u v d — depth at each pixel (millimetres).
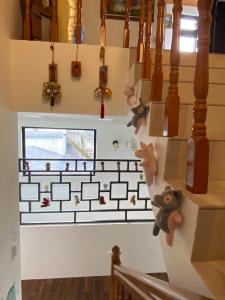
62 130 4609
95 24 2918
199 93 834
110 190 3695
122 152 4762
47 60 1608
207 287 666
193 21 3479
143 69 1543
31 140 4535
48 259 3260
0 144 1393
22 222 3393
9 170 1599
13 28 1675
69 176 4242
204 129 848
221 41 3141
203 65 820
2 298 1455
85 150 4707
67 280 3330
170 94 1155
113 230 3352
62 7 1972
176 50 1145
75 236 3281
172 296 649
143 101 1466
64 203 4078
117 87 1692
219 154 1087
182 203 845
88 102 1675
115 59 1671
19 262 1897
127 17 1899
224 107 1383
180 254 854
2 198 1445
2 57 1405
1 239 1429
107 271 3396
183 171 1043
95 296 3070
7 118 1530
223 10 3109
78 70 1619
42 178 4320
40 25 1893
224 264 768
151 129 1272
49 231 3227
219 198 812
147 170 1158
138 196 3684
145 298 826
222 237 774
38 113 1704
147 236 3414
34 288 3168
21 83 1605
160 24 1380
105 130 4707
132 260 3420
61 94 1644
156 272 3467
